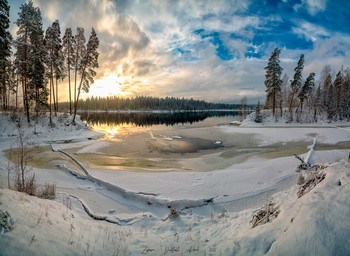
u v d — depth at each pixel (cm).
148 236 526
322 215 366
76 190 934
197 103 15375
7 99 3775
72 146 2145
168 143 2559
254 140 2656
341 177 485
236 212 737
